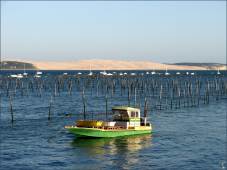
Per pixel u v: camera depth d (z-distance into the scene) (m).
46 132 75.50
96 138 69.44
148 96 162.88
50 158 55.59
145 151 60.06
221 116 101.62
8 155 57.03
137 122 74.38
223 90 183.50
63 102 139.38
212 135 73.00
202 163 53.09
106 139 69.19
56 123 87.44
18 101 143.12
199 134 74.06
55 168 50.72
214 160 54.62
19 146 62.91
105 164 52.66
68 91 194.25
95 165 52.12
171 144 65.06
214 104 133.00
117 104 132.62
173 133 75.31
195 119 95.69
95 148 61.97
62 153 58.66
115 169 50.31
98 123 70.50
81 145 64.12
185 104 133.12
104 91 193.50
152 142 66.88
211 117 99.62
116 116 74.38
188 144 64.94
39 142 66.12
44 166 51.56
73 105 129.25
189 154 57.94
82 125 71.25
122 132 71.56
